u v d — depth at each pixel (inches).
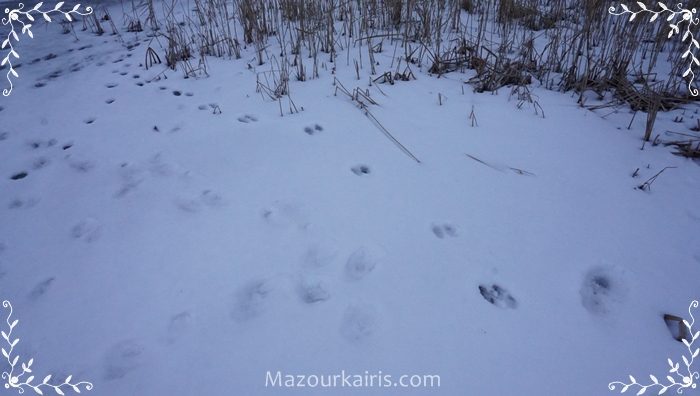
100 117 84.7
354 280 48.8
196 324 44.6
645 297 48.0
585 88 90.5
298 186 63.4
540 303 46.8
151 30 133.0
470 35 110.4
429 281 48.8
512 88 92.6
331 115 81.3
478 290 47.9
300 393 38.4
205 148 72.6
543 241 54.5
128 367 41.2
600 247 53.7
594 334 44.0
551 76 98.7
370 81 91.7
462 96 89.5
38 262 53.4
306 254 52.2
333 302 46.3
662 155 70.6
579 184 64.4
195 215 58.9
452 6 127.6
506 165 68.4
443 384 39.1
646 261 52.0
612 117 81.9
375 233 55.1
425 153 71.0
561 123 79.8
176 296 47.8
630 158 70.2
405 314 45.1
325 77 97.3
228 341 42.9
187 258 52.4
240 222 57.2
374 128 77.5
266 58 108.0
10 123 84.0
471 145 73.2
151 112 85.3
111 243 55.3
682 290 48.7
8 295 49.2
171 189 63.9
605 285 50.1
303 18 116.3
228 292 47.9
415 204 60.0
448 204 60.1
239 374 40.2
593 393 39.1
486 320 44.7
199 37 121.5
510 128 78.2
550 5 134.0
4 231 58.4
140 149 73.5
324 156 69.7
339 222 56.7
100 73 104.3
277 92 88.4
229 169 67.4
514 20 125.0
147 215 59.4
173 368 40.9
